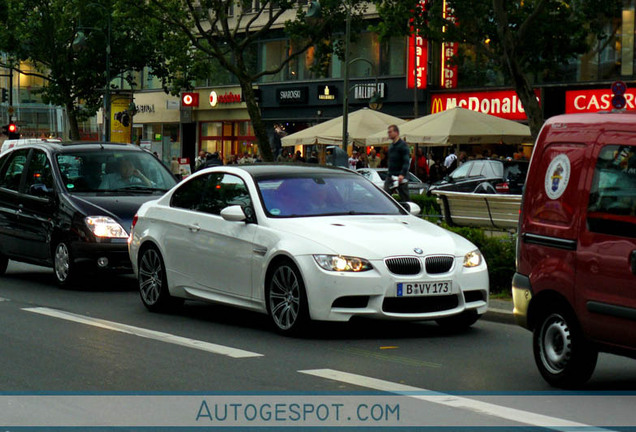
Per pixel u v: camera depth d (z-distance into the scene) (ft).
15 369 40.27
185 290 55.57
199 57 192.54
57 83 250.78
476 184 139.13
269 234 49.90
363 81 223.30
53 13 243.60
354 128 151.33
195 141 273.75
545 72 185.98
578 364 36.35
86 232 67.46
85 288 70.28
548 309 37.63
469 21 135.74
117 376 38.99
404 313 47.06
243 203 52.75
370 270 46.88
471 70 200.95
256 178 53.36
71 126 256.11
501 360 43.16
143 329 50.98
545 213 38.06
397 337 49.21
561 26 131.75
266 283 49.90
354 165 182.60
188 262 55.21
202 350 44.91
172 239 56.54
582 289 35.88
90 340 47.37
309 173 54.70
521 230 39.19
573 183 36.99
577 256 36.17
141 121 291.17
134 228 60.03
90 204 68.80
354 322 54.03
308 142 156.97
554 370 37.29
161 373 39.60
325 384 37.65
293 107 240.53
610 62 176.96
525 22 116.98
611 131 36.06
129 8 151.53
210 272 53.67
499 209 76.59
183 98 268.82
